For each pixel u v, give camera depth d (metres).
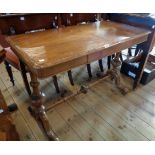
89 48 1.19
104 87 2.15
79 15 2.14
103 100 1.94
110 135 1.52
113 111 1.78
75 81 2.31
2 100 1.11
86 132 1.55
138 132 1.54
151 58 2.34
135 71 2.22
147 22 1.66
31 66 0.99
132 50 3.09
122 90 2.02
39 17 1.85
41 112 1.50
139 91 2.08
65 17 2.04
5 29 1.71
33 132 1.54
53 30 1.64
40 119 1.51
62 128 1.59
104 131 1.55
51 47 1.21
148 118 1.69
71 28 1.70
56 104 1.68
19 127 1.59
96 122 1.65
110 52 1.33
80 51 1.14
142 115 1.73
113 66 2.05
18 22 1.74
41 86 2.20
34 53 1.11
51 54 1.10
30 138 1.48
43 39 1.39
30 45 1.26
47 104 1.87
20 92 2.07
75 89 2.14
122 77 2.37
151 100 1.94
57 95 2.03
